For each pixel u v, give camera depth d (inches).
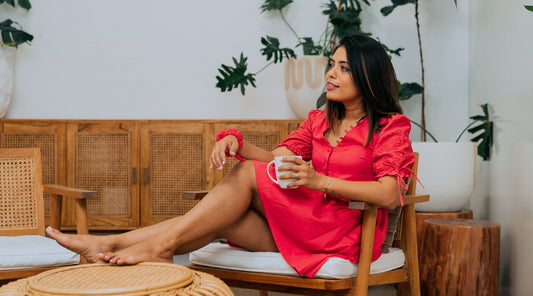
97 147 121.4
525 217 90.7
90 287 46.1
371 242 63.1
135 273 51.4
